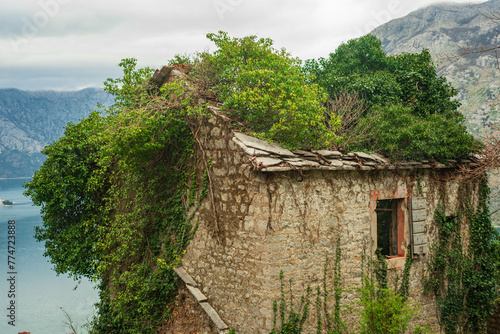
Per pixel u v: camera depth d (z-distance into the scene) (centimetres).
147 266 1018
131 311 1014
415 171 1009
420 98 1350
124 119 924
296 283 806
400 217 1002
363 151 954
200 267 923
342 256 876
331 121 891
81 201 1259
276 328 775
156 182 1025
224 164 865
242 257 823
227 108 898
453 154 1028
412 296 1000
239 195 830
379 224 1177
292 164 766
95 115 1284
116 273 1114
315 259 837
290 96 843
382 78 1312
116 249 1109
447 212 1074
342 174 884
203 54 1061
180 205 986
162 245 1003
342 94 1255
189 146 966
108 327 1063
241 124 866
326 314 844
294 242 807
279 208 786
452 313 1077
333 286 859
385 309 770
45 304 2267
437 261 1050
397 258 975
